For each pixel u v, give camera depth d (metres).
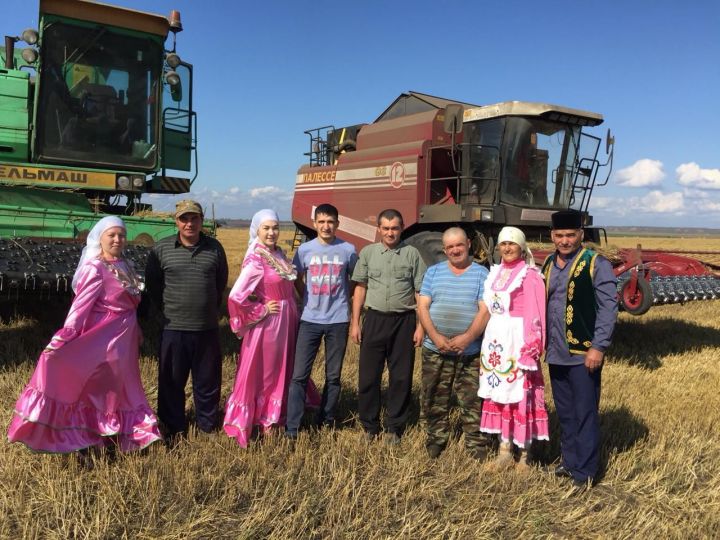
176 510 3.43
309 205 12.18
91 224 6.60
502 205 8.73
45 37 7.12
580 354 3.93
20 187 6.65
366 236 10.31
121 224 4.05
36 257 5.38
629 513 3.67
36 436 3.70
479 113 8.94
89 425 3.91
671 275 8.27
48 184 7.00
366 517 3.44
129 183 7.45
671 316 11.09
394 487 3.79
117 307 3.99
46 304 8.76
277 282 4.38
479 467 4.17
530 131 8.71
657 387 6.30
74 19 7.21
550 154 8.99
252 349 4.31
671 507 3.76
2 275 4.87
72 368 3.78
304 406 4.60
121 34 7.51
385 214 4.43
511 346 3.99
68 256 5.63
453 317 4.20
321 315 4.50
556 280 4.04
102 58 7.46
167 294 4.28
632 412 5.39
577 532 3.43
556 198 9.14
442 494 3.77
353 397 5.56
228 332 7.87
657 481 4.08
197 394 4.46
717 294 8.12
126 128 7.66
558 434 4.84
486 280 4.15
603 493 3.94
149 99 7.77
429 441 4.31
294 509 3.50
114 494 3.47
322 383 5.86
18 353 6.37
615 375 6.71
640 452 4.50
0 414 4.67
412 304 4.46
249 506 3.53
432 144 9.33
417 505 3.61
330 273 4.50
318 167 11.94
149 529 3.20
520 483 3.96
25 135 7.27
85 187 7.20
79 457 3.90
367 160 10.45
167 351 4.29
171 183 8.23
